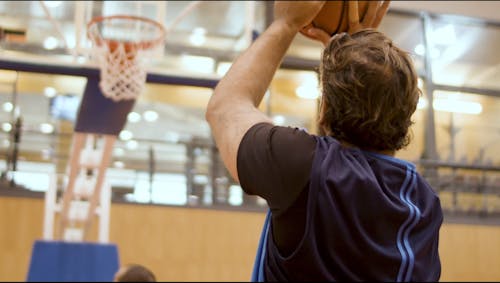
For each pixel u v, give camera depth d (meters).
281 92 9.38
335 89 0.99
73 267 5.40
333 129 1.03
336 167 0.96
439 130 9.15
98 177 5.09
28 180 8.77
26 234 7.75
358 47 0.99
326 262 0.94
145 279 3.37
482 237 8.84
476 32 9.41
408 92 0.98
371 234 0.95
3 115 9.40
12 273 7.57
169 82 4.30
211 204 8.34
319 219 0.94
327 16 1.30
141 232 8.03
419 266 0.96
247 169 1.00
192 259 8.09
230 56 7.68
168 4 7.38
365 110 0.97
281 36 1.10
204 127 10.58
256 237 8.32
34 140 9.57
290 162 0.96
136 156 10.06
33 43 7.00
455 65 9.27
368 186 0.96
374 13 1.31
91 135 5.04
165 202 8.23
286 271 0.96
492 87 8.96
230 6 7.78
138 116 10.61
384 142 1.01
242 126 1.03
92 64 4.15
